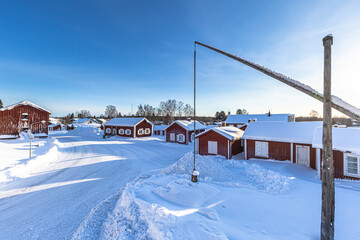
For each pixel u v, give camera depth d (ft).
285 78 14.40
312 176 40.09
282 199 23.56
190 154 43.06
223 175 35.06
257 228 16.90
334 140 37.96
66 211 26.21
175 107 346.95
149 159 62.54
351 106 12.17
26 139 107.96
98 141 115.75
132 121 141.18
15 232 21.31
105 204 27.02
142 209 20.42
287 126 57.62
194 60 25.77
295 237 15.47
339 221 18.19
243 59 16.42
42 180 40.11
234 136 65.77
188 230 15.76
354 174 36.09
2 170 45.57
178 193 23.82
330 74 13.20
